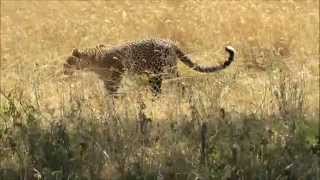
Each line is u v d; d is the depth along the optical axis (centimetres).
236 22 3744
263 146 1897
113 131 1991
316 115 2194
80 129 1984
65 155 1878
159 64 2933
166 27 3831
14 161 1986
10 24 4131
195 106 2167
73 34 3862
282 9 3947
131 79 2698
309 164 1867
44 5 4466
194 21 3875
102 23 4038
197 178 1792
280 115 2122
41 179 1820
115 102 2381
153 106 2420
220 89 2359
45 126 2094
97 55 3003
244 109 2370
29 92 2702
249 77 2930
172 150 1961
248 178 1805
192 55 3394
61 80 2961
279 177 1792
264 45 3491
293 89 2281
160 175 1780
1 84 3030
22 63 3388
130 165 1877
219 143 1947
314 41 3566
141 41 2969
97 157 1895
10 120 2181
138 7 4197
